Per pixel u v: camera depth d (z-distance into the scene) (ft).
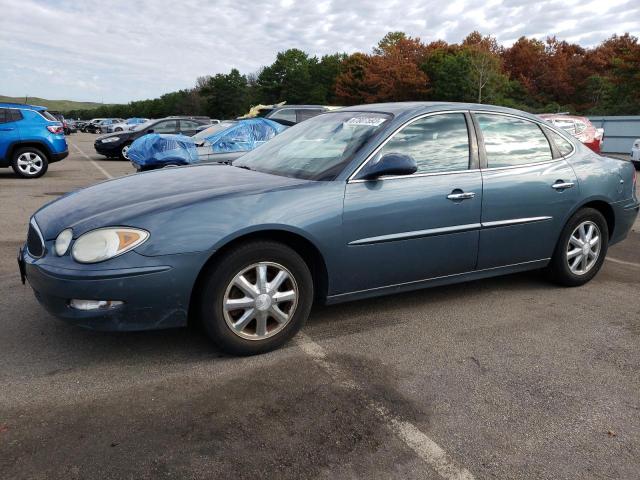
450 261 12.85
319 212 10.84
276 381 9.80
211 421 8.48
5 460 7.44
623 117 78.33
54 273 9.41
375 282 11.96
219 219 9.96
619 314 13.56
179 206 10.00
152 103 419.54
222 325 10.27
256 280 10.47
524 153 14.10
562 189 14.40
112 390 9.36
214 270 10.02
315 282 11.68
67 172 46.60
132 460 7.50
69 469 7.29
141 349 10.95
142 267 9.41
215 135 32.48
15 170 40.88
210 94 337.11
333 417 8.68
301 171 12.02
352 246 11.32
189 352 10.86
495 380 10.06
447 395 9.48
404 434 8.29
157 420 8.48
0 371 9.95
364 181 11.48
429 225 12.21
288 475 7.30
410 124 12.40
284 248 10.59
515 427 8.57
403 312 13.39
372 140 11.89
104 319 9.48
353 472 7.39
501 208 13.33
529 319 13.12
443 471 7.47
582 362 10.88
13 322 12.14
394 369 10.39
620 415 9.00
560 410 9.10
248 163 13.84
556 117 49.32
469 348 11.41
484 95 213.87
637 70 157.79
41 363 10.28
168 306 9.72
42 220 10.71
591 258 15.71
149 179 12.25
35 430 8.14
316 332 12.05
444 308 13.74
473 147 13.16
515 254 14.02
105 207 10.37
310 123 14.55
